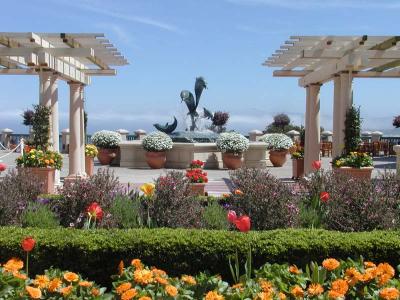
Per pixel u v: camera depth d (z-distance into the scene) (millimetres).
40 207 5797
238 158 17641
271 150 19203
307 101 14461
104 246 4375
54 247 4367
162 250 4398
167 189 5719
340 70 11562
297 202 6070
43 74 11320
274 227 5648
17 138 28125
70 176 13023
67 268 4383
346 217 5602
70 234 4516
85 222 5340
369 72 13891
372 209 5527
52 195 7094
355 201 5598
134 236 4457
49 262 4371
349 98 11602
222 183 13273
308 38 11227
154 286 3395
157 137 17312
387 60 11844
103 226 5438
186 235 4496
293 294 3248
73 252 4375
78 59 13242
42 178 10031
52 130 11680
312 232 4648
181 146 17562
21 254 4352
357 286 3404
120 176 14758
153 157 17219
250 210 5727
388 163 20469
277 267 3828
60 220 5672
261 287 3369
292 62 13734
